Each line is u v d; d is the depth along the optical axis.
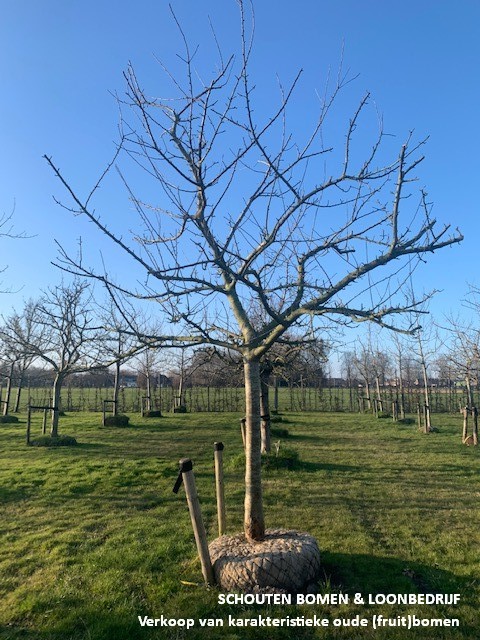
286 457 10.43
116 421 19.00
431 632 3.87
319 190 4.68
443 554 5.48
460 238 4.27
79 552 5.75
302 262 4.95
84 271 4.54
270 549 4.67
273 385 26.19
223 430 17.77
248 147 4.39
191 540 5.98
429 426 17.94
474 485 9.02
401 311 4.36
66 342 14.72
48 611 4.30
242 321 5.23
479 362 15.83
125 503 7.86
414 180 4.21
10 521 7.04
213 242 4.59
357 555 5.42
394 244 4.30
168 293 4.60
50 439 14.01
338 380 43.12
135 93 5.41
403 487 8.80
